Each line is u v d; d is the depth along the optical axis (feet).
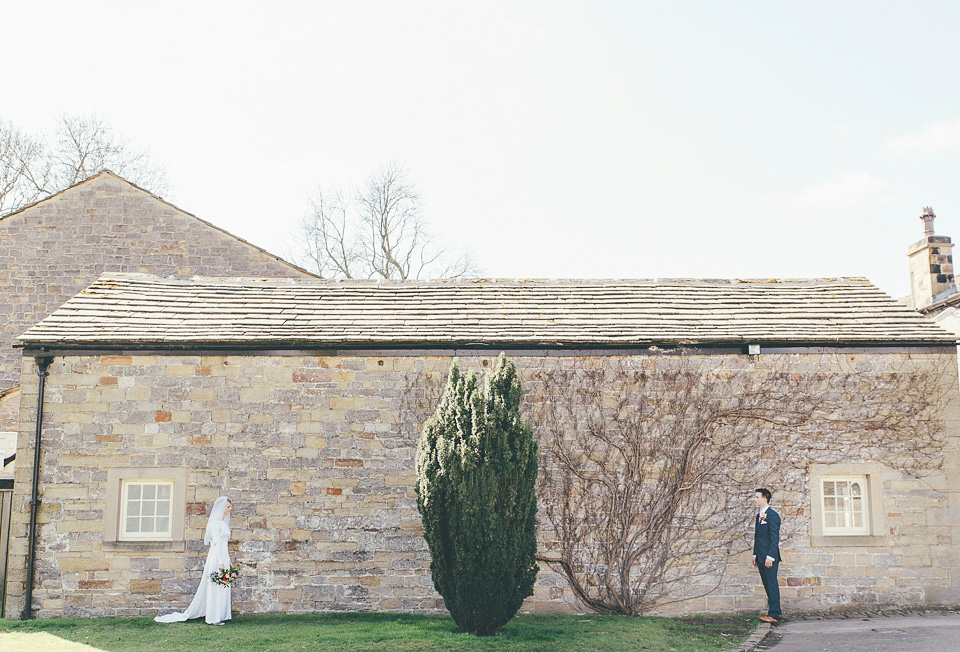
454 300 47.75
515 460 33.81
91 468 39.91
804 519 40.40
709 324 43.88
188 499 39.88
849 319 44.52
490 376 34.76
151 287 49.03
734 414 40.88
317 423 40.63
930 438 41.16
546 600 39.50
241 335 41.45
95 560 39.27
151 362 40.83
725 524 40.11
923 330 42.57
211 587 37.04
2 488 42.93
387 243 114.21
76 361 40.65
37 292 69.21
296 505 39.99
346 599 39.37
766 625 36.65
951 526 40.68
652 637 33.65
